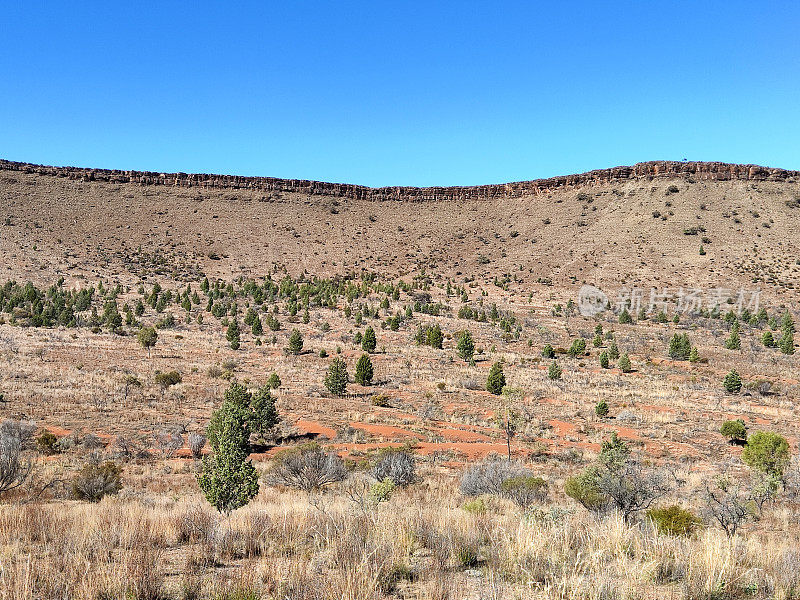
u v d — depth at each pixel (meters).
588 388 48.22
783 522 13.64
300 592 5.22
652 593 5.89
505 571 6.40
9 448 17.34
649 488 13.54
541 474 22.86
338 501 14.14
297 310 82.81
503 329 76.31
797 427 36.66
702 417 39.09
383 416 35.81
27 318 70.75
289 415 35.00
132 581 5.55
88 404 34.84
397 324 74.69
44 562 6.27
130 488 18.64
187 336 66.94
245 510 12.46
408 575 6.34
